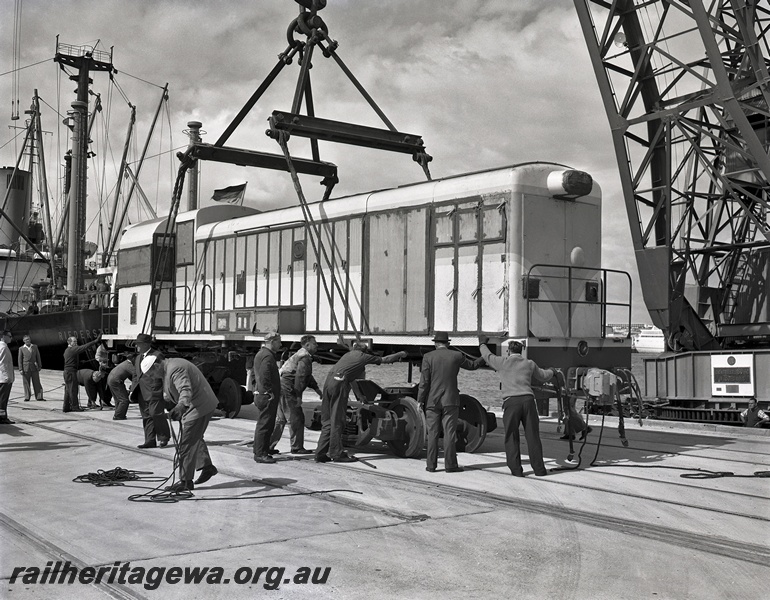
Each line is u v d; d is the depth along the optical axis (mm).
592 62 20578
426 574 6207
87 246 53156
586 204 13688
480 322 13117
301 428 12969
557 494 9586
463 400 13469
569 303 12977
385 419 12547
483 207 13180
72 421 17250
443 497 9336
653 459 12680
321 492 9523
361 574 6164
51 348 36062
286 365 12992
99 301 33281
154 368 12234
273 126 15695
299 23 16484
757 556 6852
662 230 21594
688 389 19797
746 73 20891
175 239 21359
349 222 15711
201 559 6527
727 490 9875
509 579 6121
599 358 13492
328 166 18750
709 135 19641
